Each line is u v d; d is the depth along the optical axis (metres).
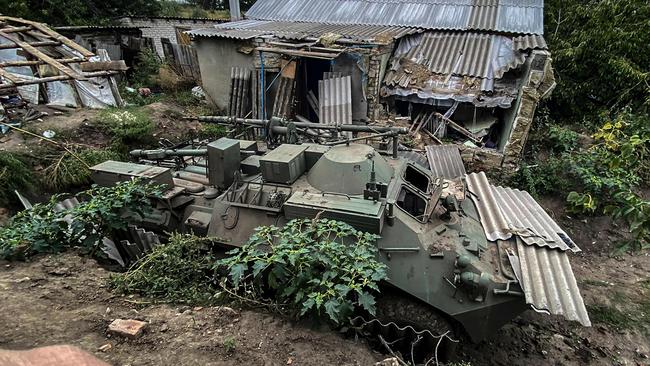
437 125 10.25
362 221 4.41
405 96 9.98
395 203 4.78
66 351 2.42
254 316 3.95
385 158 6.00
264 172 5.18
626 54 10.55
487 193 6.14
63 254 4.64
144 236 5.07
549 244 4.91
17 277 4.07
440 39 10.80
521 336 5.53
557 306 4.16
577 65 11.02
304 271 3.81
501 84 9.51
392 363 3.42
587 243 7.80
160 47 17.00
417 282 4.47
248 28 11.62
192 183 5.92
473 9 11.71
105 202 4.74
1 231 4.79
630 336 5.59
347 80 10.10
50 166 7.73
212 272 4.78
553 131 9.93
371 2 12.81
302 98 11.41
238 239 4.93
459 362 4.82
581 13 11.54
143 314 3.81
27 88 10.42
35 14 13.80
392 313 4.54
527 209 6.02
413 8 12.18
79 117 9.69
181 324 3.70
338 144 5.69
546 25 12.39
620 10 10.77
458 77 9.73
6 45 10.02
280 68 10.76
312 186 5.14
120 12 17.09
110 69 10.78
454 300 4.41
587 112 11.33
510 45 10.22
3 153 7.43
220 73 11.74
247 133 7.28
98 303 3.89
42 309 3.64
